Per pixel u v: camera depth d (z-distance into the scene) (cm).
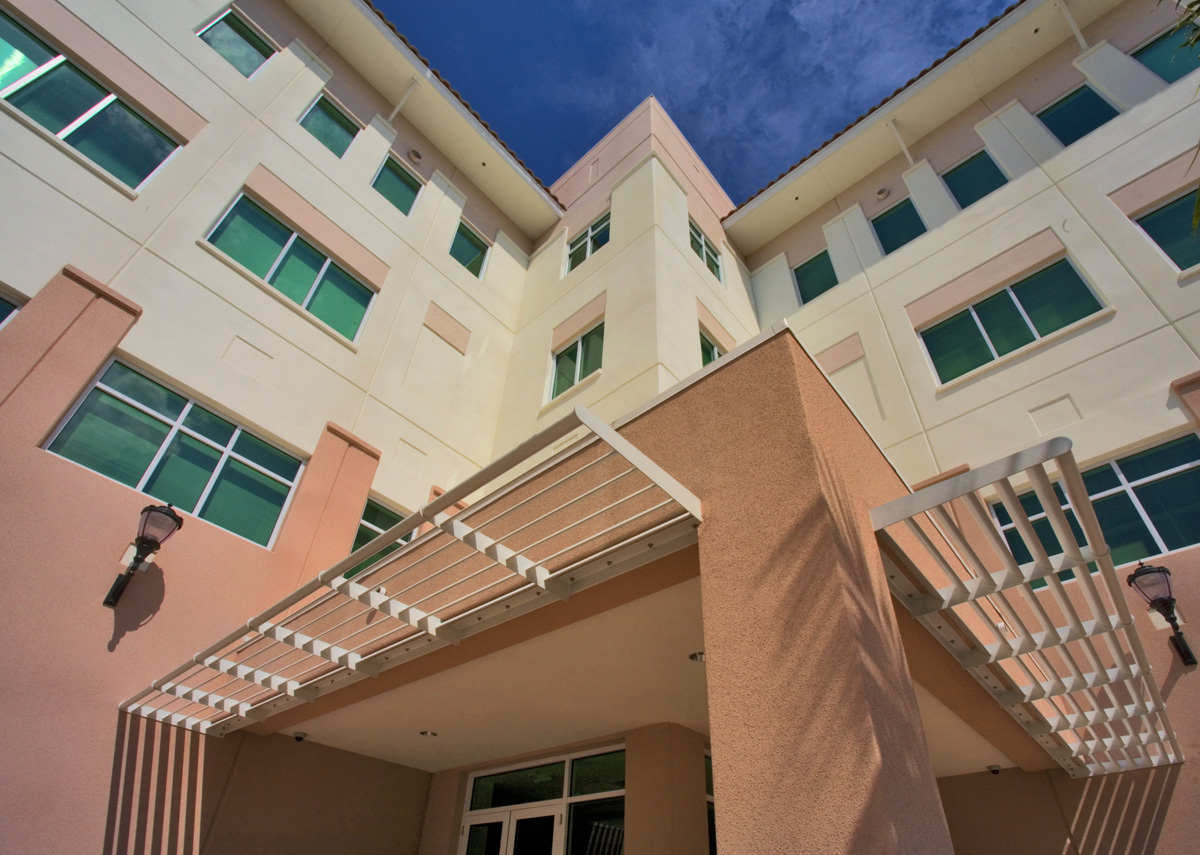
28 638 597
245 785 713
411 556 683
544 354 1249
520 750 800
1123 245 934
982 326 1042
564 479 436
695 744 708
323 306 1077
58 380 698
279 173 1112
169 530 686
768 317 1457
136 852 605
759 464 445
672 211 1336
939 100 1390
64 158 823
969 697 550
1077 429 830
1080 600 719
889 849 263
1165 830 580
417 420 1097
